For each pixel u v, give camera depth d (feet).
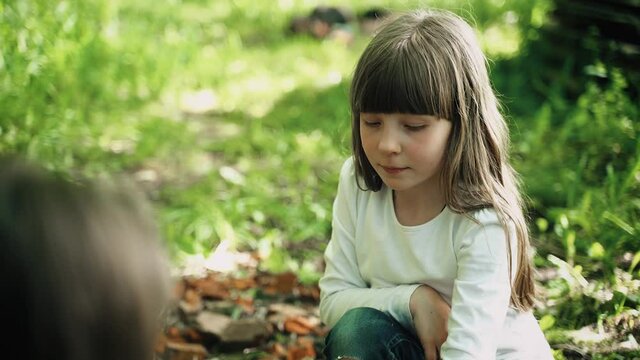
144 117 19.07
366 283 8.20
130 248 3.63
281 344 10.63
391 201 7.75
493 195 7.26
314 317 11.27
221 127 18.86
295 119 19.17
